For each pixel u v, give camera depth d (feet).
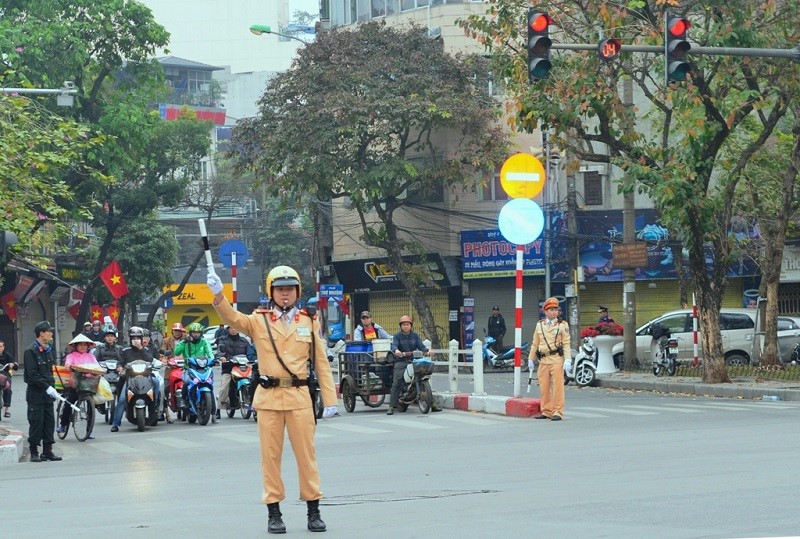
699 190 98.37
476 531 33.40
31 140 97.76
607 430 67.31
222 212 298.97
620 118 94.43
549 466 50.57
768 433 61.00
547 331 77.92
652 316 166.61
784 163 130.11
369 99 151.84
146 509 41.91
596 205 165.99
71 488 50.42
